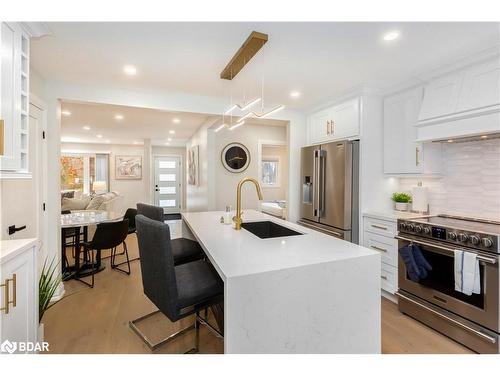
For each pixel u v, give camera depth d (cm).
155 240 151
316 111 382
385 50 213
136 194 847
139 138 731
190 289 159
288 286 130
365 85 292
